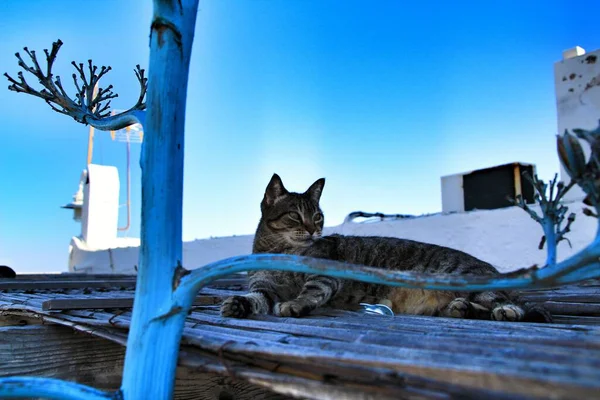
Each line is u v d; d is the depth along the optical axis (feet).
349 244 11.02
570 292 9.55
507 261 16.62
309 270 3.83
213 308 7.94
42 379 3.85
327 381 3.27
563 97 17.07
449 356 3.32
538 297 8.64
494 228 17.07
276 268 3.93
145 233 4.04
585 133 3.04
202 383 5.76
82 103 6.01
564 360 3.09
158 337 3.89
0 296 10.12
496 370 2.87
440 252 10.32
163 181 4.09
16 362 5.80
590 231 14.40
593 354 3.24
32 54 5.91
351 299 9.20
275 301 8.65
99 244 32.35
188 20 4.37
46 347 6.01
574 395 2.53
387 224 19.89
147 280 3.99
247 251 23.72
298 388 3.26
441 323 5.67
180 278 4.00
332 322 5.72
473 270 9.67
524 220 16.35
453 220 18.08
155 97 4.18
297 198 11.40
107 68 6.40
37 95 5.92
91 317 6.15
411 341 3.94
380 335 4.23
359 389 3.05
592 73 16.56
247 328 5.12
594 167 3.01
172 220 4.10
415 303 8.80
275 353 3.66
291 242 11.03
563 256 15.03
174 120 4.19
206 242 25.72
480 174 21.63
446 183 22.79
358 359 3.35
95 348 6.28
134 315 4.00
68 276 17.72
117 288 13.05
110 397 3.74
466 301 7.64
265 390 5.92
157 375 3.83
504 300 7.50
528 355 3.27
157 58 4.23
